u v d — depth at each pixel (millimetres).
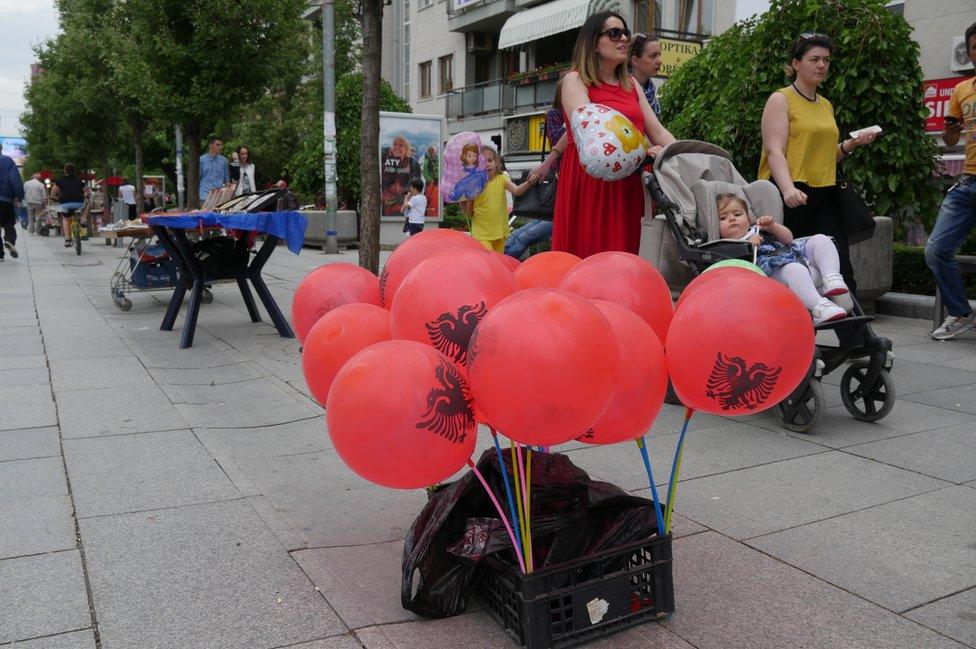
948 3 12969
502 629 2564
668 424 4797
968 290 8438
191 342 7250
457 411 2225
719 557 3049
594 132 4160
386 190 19000
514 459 2490
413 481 2246
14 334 7754
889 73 7355
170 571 2949
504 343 2055
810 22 7367
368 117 7121
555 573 2391
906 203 7922
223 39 13375
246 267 7742
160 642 2484
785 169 5055
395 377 2166
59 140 33406
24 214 30109
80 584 2842
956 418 4805
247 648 2459
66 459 4145
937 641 2467
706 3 20641
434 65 34562
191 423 4793
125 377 5973
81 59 25078
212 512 3479
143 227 8766
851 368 4816
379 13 7031
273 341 7543
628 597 2529
